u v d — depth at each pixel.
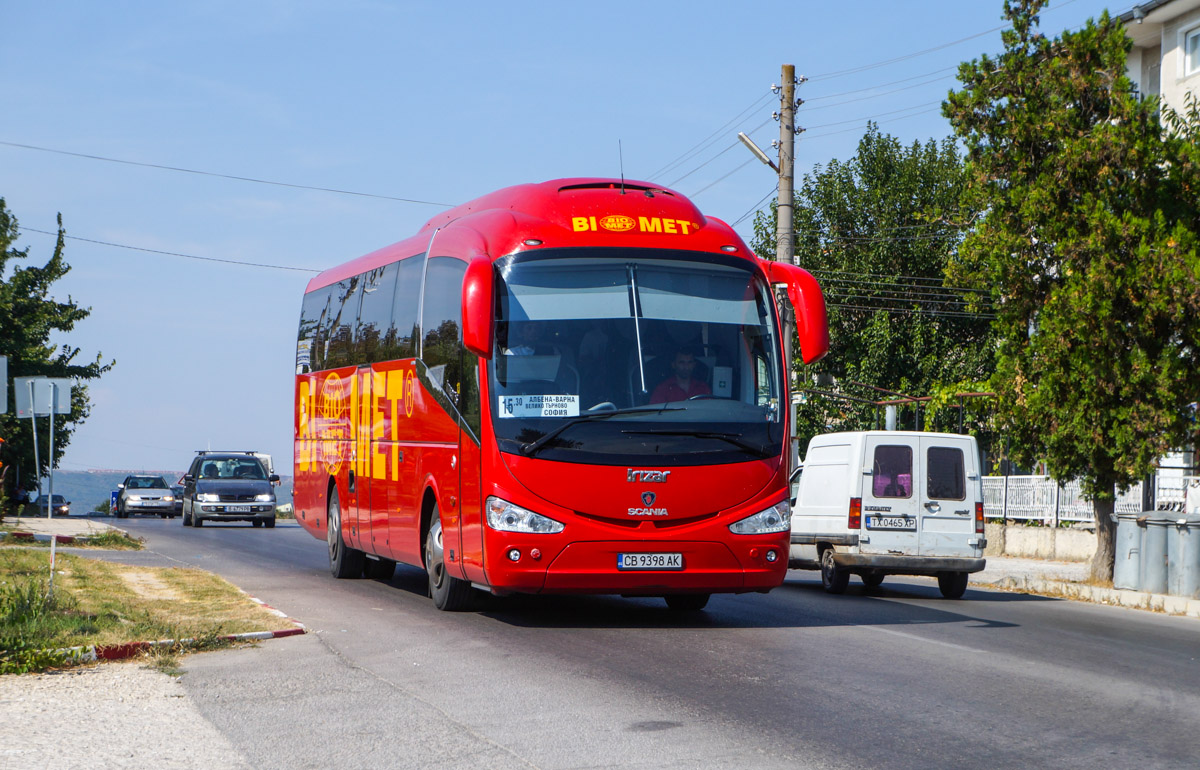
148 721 7.54
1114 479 18.91
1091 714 8.05
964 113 19.77
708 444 11.88
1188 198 18.41
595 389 11.82
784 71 26.20
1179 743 7.21
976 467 17.80
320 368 19.23
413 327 14.59
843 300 43.31
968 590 19.59
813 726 7.48
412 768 6.45
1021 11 19.53
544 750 6.82
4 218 41.16
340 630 11.67
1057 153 18.95
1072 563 24.77
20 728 7.25
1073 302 17.81
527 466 11.61
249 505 35.81
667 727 7.41
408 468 14.44
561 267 12.14
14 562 16.30
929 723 7.63
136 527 32.50
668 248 12.44
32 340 42.66
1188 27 32.34
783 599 16.14
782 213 26.12
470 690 8.62
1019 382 19.48
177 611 12.22
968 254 19.73
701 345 12.17
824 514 18.17
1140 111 18.72
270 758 6.66
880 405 36.34
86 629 10.49
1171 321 17.83
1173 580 17.19
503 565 11.58
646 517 11.66
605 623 12.62
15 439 41.50
